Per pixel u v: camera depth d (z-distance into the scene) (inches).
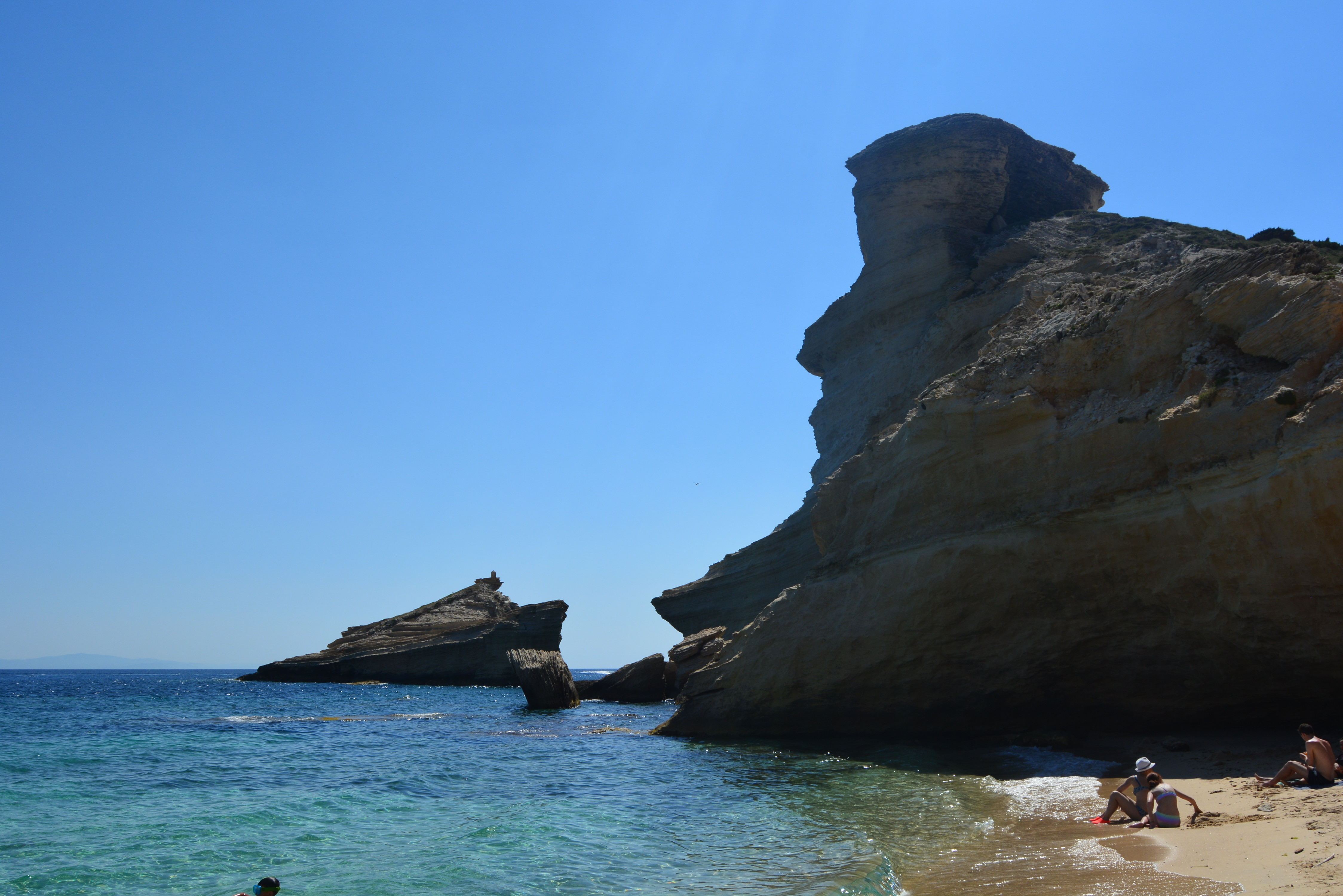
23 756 1013.8
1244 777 561.6
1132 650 775.1
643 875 451.5
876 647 935.7
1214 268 728.3
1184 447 669.9
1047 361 843.4
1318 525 575.8
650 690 2265.0
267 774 874.8
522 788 768.9
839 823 560.4
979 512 853.2
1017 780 674.2
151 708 2103.8
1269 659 666.8
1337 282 627.2
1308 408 582.2
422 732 1341.0
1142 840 442.3
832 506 1080.8
